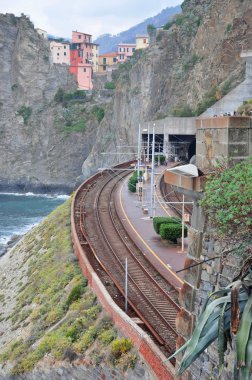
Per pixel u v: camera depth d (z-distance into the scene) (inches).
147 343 649.0
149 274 1096.2
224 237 382.0
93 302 957.8
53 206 4911.4
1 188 6427.2
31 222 4023.1
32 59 6791.3
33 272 1470.2
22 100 6756.9
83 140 6279.5
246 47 3619.6
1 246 2854.3
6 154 6505.9
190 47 4581.7
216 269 416.2
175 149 3440.0
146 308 891.4
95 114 6348.4
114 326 802.8
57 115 6510.8
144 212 1845.5
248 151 416.8
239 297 328.2
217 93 3454.7
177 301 909.2
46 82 6840.6
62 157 6279.5
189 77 4276.6
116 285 1023.0
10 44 6924.2
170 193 2178.9
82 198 2201.0
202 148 461.1
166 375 578.9
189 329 451.8
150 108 4761.3
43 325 1037.8
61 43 7593.5
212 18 4170.8
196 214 444.5
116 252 1307.8
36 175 6314.0
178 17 5191.9
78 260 1275.8
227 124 410.9
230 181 384.2
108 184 2640.3
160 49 4867.1
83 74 7145.7
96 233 1542.8
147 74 4832.7
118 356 713.0
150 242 1409.9
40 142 6486.2
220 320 318.0
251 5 3668.8
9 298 1421.0
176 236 1387.8
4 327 1217.4
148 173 2630.4
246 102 2513.5
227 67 3710.6
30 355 938.1
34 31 6943.9
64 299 1099.9
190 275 452.1
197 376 436.5
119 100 5369.1
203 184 424.5
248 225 363.9
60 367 837.8
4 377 974.4
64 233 1616.6
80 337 860.6
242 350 305.0
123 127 5251.0
